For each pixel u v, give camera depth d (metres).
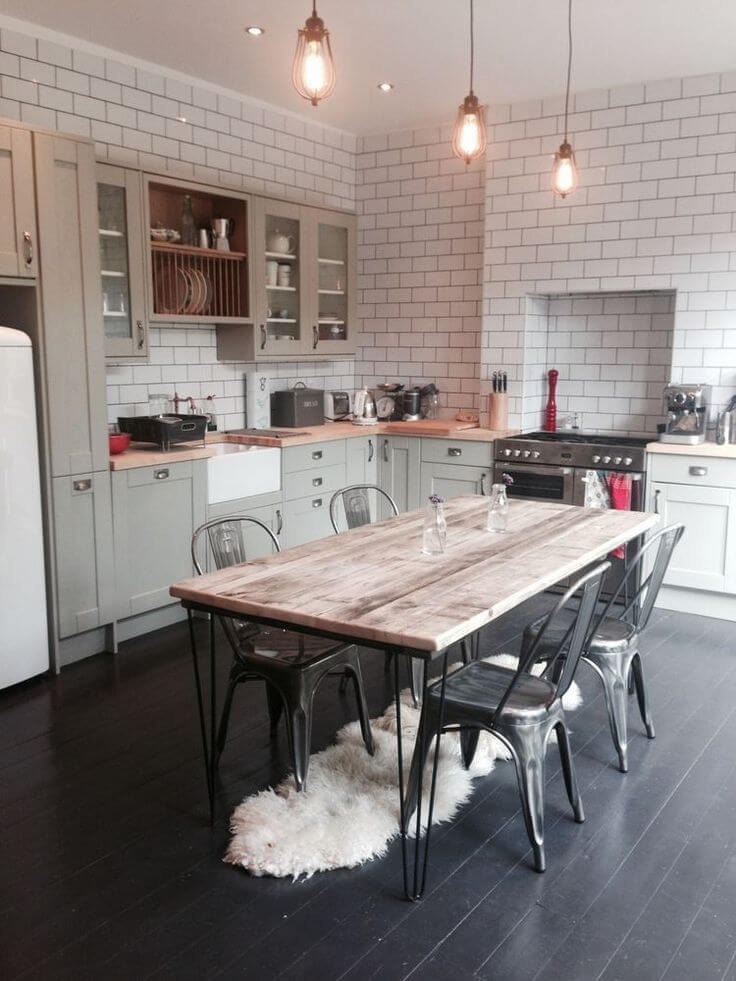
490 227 5.44
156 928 2.15
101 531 3.95
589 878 2.36
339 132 6.07
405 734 3.10
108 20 4.00
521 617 4.62
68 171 3.67
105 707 3.47
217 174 5.14
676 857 2.46
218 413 5.36
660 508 4.67
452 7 3.79
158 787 2.84
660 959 2.04
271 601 2.36
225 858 2.44
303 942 2.09
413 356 6.23
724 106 4.59
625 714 2.97
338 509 5.46
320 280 5.79
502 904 2.24
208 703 3.51
